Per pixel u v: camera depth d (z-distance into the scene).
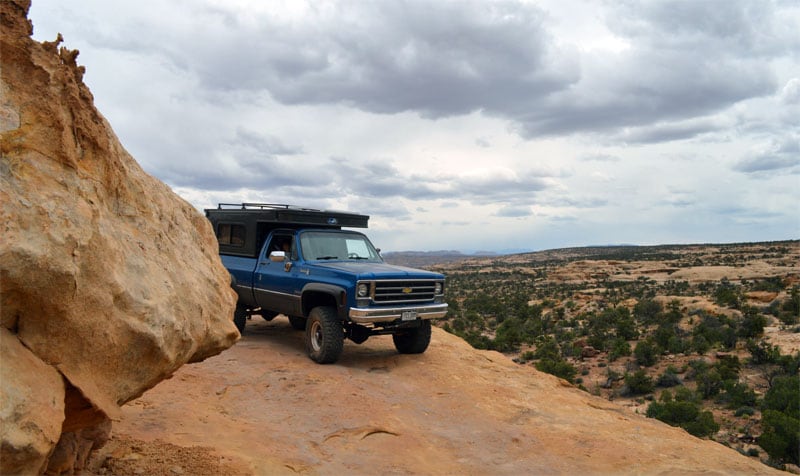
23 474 2.13
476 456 5.04
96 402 2.65
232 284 10.01
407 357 8.83
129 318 2.86
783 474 4.76
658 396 39.16
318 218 9.31
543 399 7.13
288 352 8.73
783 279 85.75
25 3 2.70
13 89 2.60
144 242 3.27
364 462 4.70
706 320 61.28
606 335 62.22
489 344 59.50
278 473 4.12
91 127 2.95
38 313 2.48
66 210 2.56
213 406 5.75
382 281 7.92
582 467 4.81
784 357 41.69
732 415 32.84
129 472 3.55
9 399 2.12
